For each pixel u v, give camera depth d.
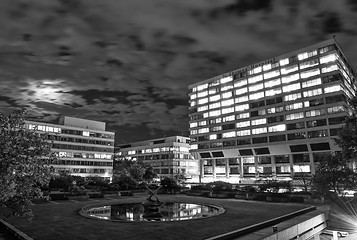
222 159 121.00
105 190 55.78
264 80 107.44
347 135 25.80
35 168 15.30
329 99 90.25
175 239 17.39
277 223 23.95
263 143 104.25
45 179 15.77
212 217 25.42
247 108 111.00
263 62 108.62
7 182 14.13
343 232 26.38
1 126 14.97
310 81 95.12
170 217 25.72
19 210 15.03
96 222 22.73
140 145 175.25
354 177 28.61
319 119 91.50
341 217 29.17
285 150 100.00
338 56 92.75
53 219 24.08
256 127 107.25
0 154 14.42
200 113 127.00
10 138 14.83
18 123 15.57
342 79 92.12
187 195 54.03
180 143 148.88
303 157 97.19
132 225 21.58
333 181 29.17
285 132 98.94
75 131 130.25
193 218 24.69
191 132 129.50
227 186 58.59
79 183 65.50
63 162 123.81
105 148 140.25
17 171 14.88
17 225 21.41
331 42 92.25
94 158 135.25
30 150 15.32
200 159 126.81
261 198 44.66
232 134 114.25
